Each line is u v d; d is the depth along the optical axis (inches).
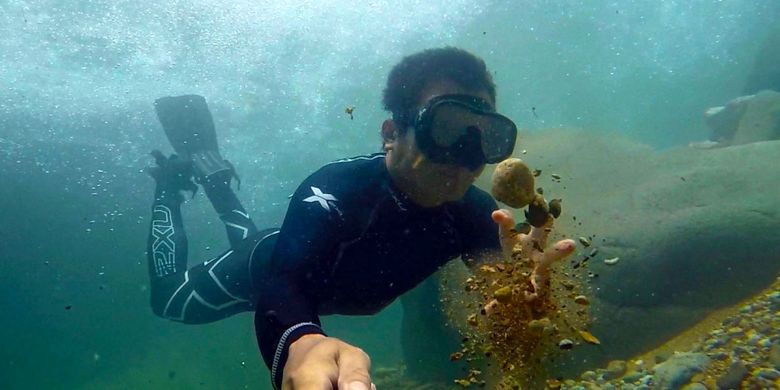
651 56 214.1
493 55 199.5
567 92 226.1
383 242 31.0
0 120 161.3
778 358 32.0
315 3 144.7
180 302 60.1
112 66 147.5
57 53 141.3
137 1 133.5
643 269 50.3
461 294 55.4
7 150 175.3
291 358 15.8
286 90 161.6
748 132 91.7
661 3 199.9
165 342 246.1
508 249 20.2
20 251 278.1
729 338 38.1
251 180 186.5
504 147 29.7
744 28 206.1
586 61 213.5
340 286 30.6
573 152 71.1
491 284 21.3
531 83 222.2
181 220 77.4
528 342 20.2
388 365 107.8
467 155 29.2
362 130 172.6
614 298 50.5
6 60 141.1
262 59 152.9
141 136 166.2
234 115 165.5
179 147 85.3
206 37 145.7
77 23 135.1
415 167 29.8
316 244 27.4
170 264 67.7
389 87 31.8
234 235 77.3
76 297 303.6
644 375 39.8
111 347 253.0
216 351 192.7
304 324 20.7
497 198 17.4
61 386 252.4
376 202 30.4
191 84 154.9
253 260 50.7
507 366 20.7
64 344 303.7
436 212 32.0
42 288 302.4
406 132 30.0
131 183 195.6
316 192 29.5
